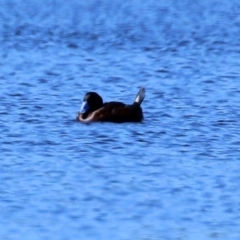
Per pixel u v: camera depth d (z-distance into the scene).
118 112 78.56
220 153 70.38
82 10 194.62
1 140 73.25
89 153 69.81
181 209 58.53
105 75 109.06
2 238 53.88
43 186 62.34
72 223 56.22
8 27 164.75
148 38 149.62
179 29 164.25
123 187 62.16
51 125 78.25
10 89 97.00
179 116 82.81
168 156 69.31
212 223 56.53
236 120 81.38
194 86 100.81
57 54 128.50
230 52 133.25
